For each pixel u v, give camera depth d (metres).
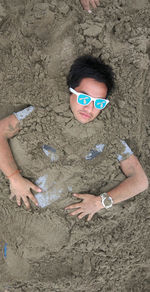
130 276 2.94
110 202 2.44
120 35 2.42
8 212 2.62
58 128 2.30
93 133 2.31
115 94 2.42
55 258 2.71
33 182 2.46
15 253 2.62
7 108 2.57
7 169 2.35
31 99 2.38
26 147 2.34
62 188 2.43
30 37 2.35
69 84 2.13
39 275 2.71
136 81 2.49
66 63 2.30
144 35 2.46
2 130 2.30
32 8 2.32
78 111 2.10
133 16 2.53
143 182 2.44
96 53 2.31
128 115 2.49
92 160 2.40
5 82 2.48
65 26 2.28
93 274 2.77
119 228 2.77
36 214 2.51
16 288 2.75
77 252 2.71
